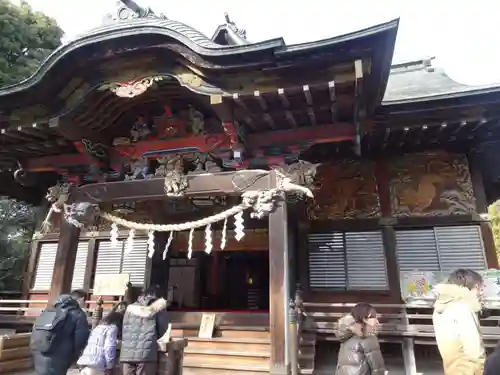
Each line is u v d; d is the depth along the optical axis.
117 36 7.18
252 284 15.35
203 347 8.43
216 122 8.42
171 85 7.77
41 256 12.34
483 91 7.48
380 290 8.99
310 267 9.54
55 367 5.28
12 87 7.75
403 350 7.82
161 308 5.73
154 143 8.76
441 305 3.92
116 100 8.16
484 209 8.86
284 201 7.21
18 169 9.67
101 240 11.77
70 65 7.54
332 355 8.95
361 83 6.23
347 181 9.91
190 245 7.67
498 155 9.27
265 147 8.09
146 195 8.06
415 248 9.09
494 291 7.61
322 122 7.79
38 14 18.75
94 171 8.94
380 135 8.76
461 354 3.55
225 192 7.57
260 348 8.09
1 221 18.88
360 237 9.51
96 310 9.13
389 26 5.62
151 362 5.44
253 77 6.76
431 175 9.42
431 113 8.05
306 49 6.14
